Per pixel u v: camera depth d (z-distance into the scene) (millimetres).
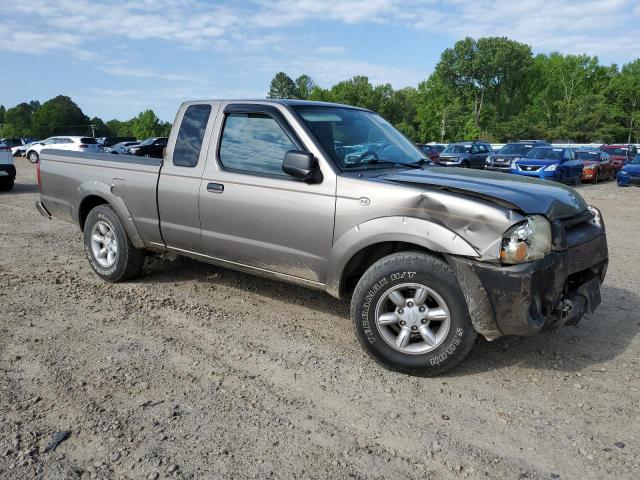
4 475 2568
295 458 2748
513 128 78750
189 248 4855
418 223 3469
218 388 3445
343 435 2961
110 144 36781
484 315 3318
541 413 3197
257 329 4434
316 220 3922
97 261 5617
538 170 19438
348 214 3764
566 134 76125
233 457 2742
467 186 3557
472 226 3314
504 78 89500
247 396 3354
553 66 88062
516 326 3287
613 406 3279
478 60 86062
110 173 5312
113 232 5379
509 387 3510
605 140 74438
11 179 13914
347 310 4918
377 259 4023
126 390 3387
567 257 3516
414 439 2930
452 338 3479
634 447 2857
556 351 4051
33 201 11961
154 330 4371
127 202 5160
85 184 5512
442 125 69812
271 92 118750
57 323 4477
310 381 3562
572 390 3477
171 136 4891
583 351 4059
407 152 4676
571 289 3797
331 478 2602
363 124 4637
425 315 3559
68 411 3131
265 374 3650
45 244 7422
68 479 2557
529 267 3223
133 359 3828
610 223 10336
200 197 4574
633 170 19594
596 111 74750
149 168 4977
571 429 3031
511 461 2748
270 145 4242
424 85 96000
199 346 4082
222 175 4441
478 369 3758
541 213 3346
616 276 6191
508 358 3930
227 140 4512
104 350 3969
